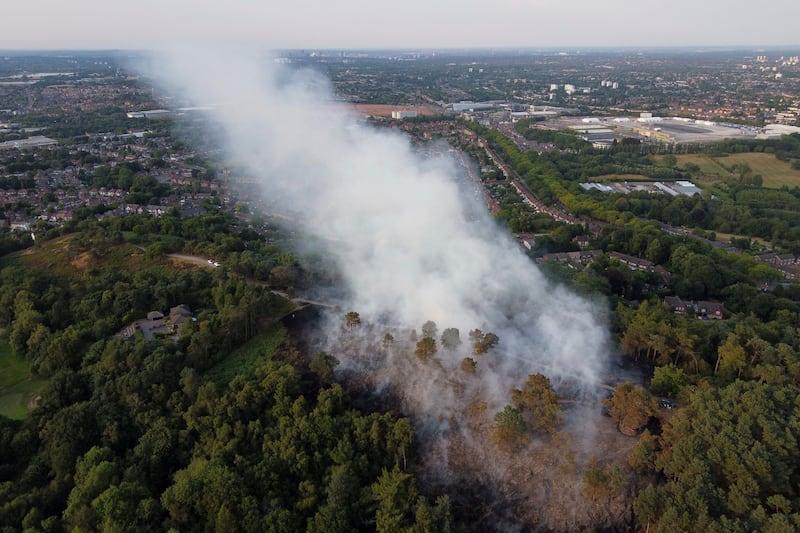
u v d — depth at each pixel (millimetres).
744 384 172375
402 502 153125
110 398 184250
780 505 134875
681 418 161625
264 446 167625
